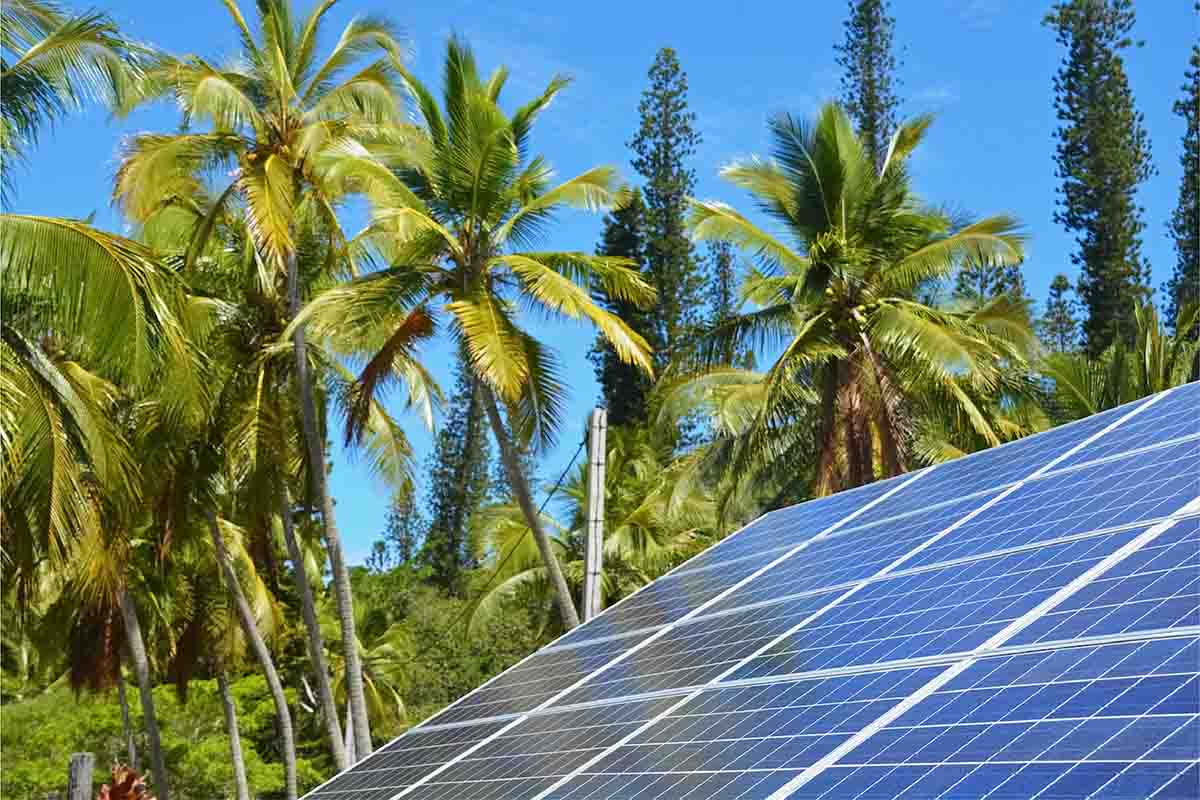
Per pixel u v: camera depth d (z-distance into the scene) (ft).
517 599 130.11
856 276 84.99
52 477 62.95
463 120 80.33
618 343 79.46
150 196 88.17
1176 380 92.79
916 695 21.81
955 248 84.07
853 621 27.07
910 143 88.94
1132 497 25.52
